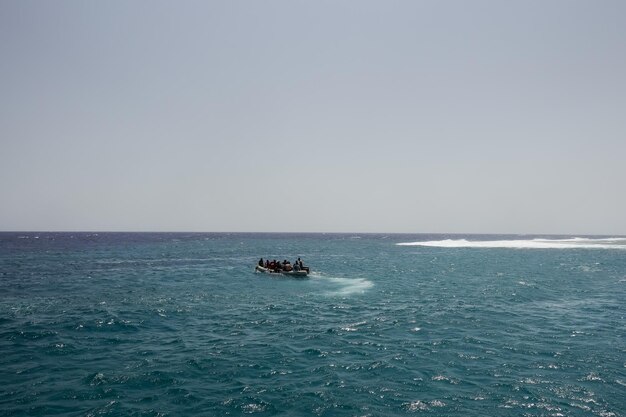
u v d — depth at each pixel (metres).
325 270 46.75
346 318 21.95
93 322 20.78
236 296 28.98
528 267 49.00
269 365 14.48
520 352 15.95
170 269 47.38
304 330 19.41
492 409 11.00
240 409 10.98
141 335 18.53
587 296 29.02
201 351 16.14
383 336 18.31
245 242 137.50
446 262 56.75
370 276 40.66
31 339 17.69
